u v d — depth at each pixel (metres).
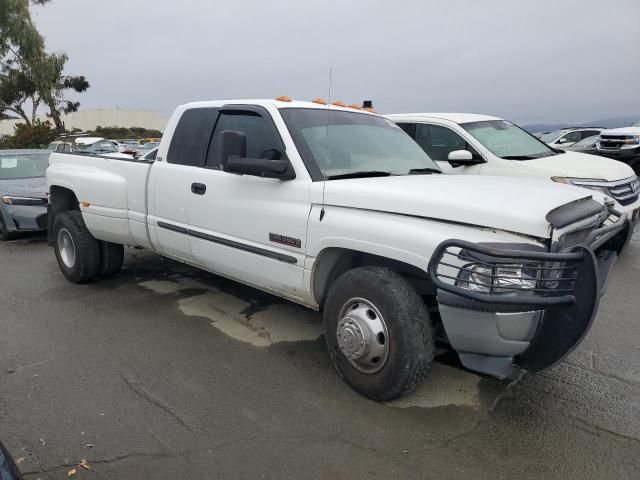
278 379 3.62
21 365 3.84
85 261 5.57
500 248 2.71
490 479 2.62
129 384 3.55
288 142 3.78
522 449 2.85
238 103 4.29
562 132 21.94
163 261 6.77
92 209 5.28
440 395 3.41
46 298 5.34
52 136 28.31
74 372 3.72
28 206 8.31
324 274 3.62
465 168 6.86
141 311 4.93
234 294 5.41
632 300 5.28
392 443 2.90
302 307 5.02
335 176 3.66
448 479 2.62
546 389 3.50
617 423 3.11
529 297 2.66
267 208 3.78
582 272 2.66
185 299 5.26
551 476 2.64
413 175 3.90
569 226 2.91
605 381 3.62
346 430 3.02
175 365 3.84
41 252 7.64
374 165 4.00
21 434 2.97
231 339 4.30
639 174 15.77
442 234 2.89
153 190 4.80
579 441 2.93
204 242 4.37
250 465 2.72
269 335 4.38
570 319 2.72
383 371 3.16
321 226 3.43
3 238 8.54
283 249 3.72
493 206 2.86
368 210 3.25
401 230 3.03
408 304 3.05
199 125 4.57
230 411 3.22
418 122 7.52
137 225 5.04
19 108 36.12
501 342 2.82
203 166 4.44
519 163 6.55
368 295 3.18
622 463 2.74
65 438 2.94
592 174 6.34
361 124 4.43
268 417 3.15
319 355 4.00
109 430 3.02
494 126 7.45
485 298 2.65
